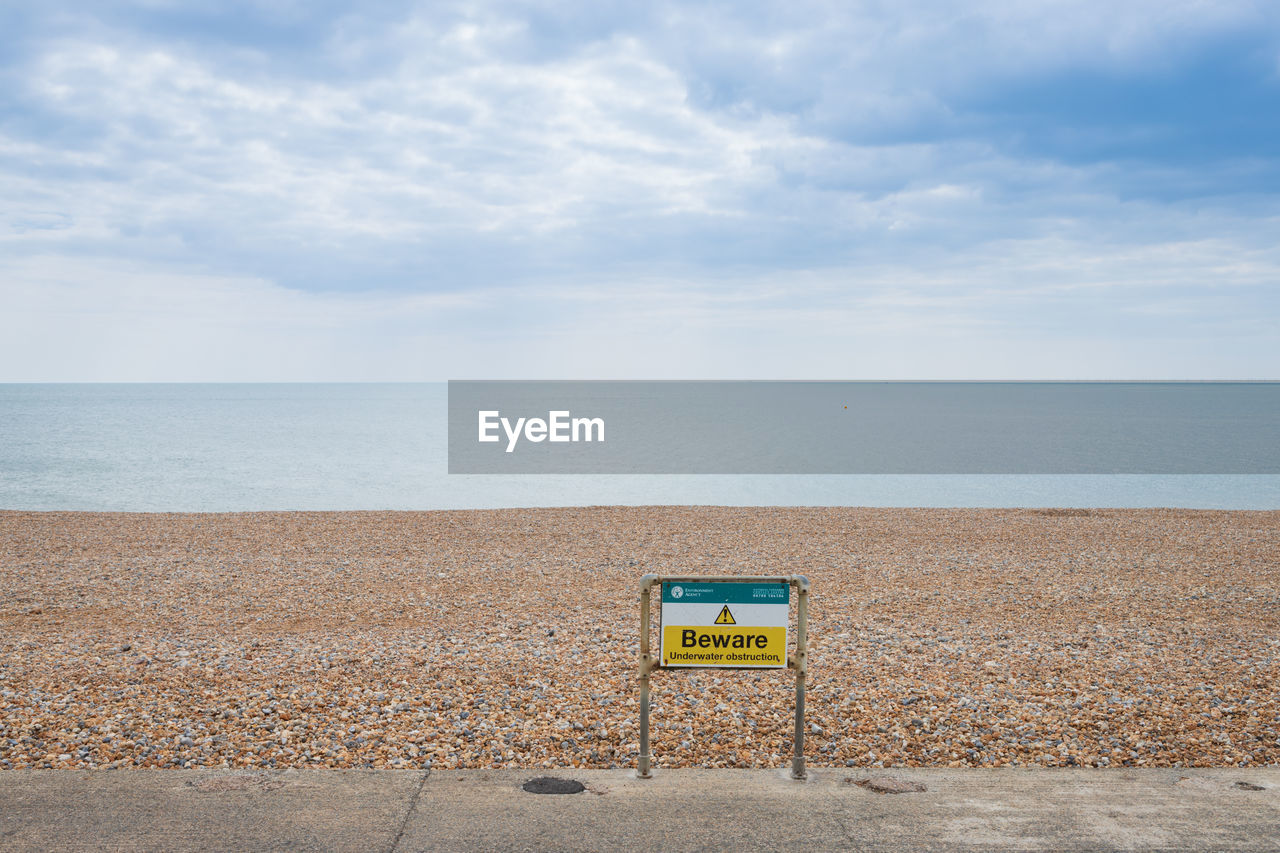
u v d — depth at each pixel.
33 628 8.75
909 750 5.37
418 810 4.19
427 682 6.70
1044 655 7.73
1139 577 12.02
